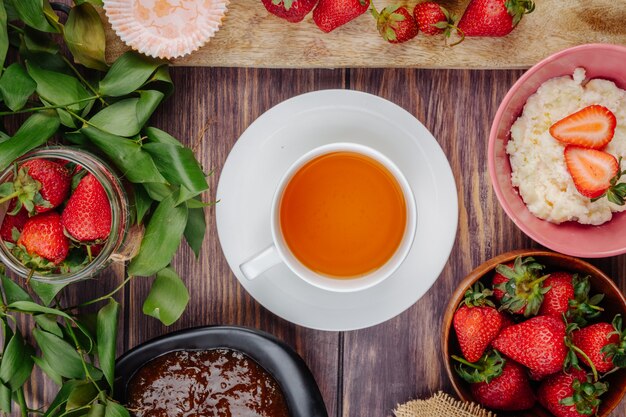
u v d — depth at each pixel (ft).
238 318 2.09
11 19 1.94
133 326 2.10
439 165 1.95
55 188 1.81
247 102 2.07
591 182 1.85
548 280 1.95
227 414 2.00
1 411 2.05
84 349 2.02
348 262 1.93
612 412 2.04
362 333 2.09
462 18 1.92
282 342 1.96
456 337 2.02
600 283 1.91
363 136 1.96
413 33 1.93
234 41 1.98
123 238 1.84
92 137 1.86
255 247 1.98
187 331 1.96
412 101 2.06
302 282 1.99
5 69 1.88
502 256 1.90
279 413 1.99
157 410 2.01
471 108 2.05
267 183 1.98
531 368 1.92
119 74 1.93
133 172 1.85
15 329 2.08
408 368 2.08
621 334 1.86
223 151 2.08
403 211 1.91
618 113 1.89
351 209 1.93
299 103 1.95
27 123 1.87
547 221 1.93
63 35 1.95
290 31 1.98
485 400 1.99
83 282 2.10
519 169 1.93
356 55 1.98
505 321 1.97
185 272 2.09
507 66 1.97
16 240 1.84
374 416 2.09
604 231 1.92
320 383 2.09
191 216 1.98
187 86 2.08
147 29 1.95
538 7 1.94
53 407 1.96
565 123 1.86
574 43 1.95
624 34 1.94
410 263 1.97
